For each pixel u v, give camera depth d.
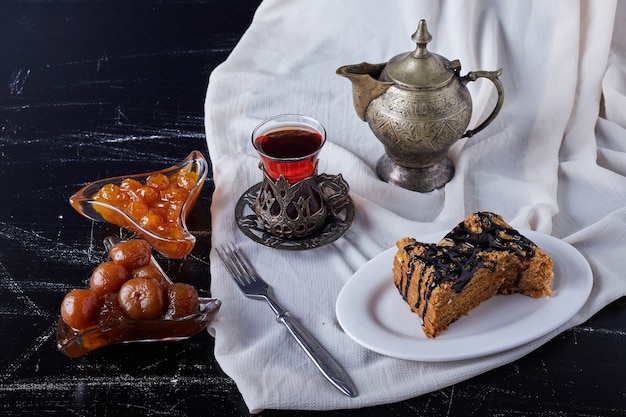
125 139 1.10
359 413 0.80
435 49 1.15
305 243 0.92
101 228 0.97
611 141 1.08
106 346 0.85
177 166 1.00
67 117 1.13
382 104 0.97
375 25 1.18
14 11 1.35
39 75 1.21
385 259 0.90
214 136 1.08
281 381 0.81
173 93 1.17
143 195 0.96
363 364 0.83
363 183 1.00
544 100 1.09
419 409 0.80
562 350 0.84
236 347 0.84
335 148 1.04
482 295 0.86
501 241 0.86
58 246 0.95
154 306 0.82
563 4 1.08
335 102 1.13
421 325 0.85
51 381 0.82
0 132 1.11
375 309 0.86
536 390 0.81
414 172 1.01
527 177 1.02
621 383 0.81
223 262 0.92
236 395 0.81
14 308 0.89
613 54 1.11
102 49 1.26
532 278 0.85
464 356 0.81
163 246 0.91
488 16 1.12
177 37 1.29
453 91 0.96
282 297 0.89
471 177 1.02
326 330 0.86
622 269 0.90
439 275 0.82
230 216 0.97
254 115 1.12
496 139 1.05
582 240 0.93
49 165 1.05
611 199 0.99
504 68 1.12
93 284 0.84
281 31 1.23
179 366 0.83
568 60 1.09
